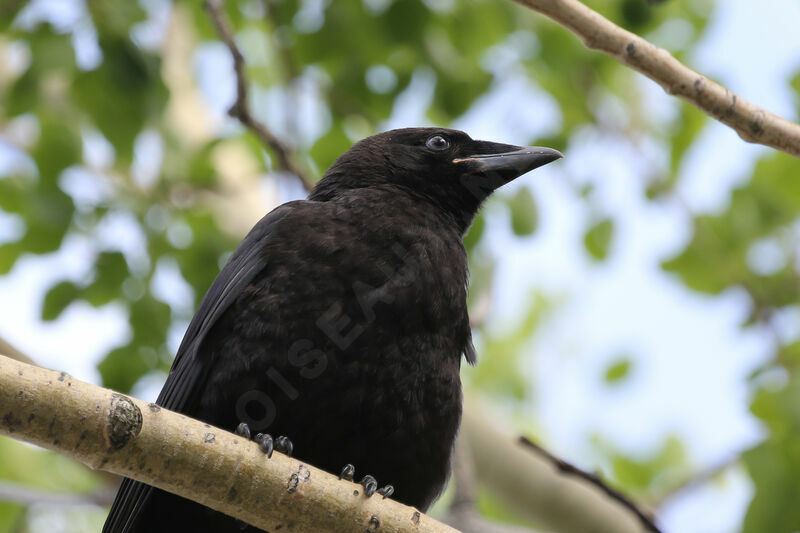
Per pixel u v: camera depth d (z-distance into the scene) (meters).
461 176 9.29
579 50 13.80
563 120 14.34
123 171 13.19
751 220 14.30
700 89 7.77
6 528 11.98
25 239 12.34
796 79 13.45
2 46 14.39
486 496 13.25
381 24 13.23
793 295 14.43
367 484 6.29
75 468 13.79
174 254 12.70
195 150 13.35
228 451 5.82
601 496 11.27
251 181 13.73
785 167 14.33
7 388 5.21
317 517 6.04
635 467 14.95
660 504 13.15
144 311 12.22
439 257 8.16
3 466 13.48
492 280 11.92
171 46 14.96
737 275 14.45
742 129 7.82
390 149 9.36
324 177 9.36
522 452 11.46
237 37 14.05
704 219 14.52
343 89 13.53
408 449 7.57
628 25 13.09
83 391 5.41
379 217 8.16
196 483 5.77
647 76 7.79
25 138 14.15
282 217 8.09
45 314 12.20
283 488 5.96
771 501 10.77
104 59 12.28
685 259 14.58
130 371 12.22
